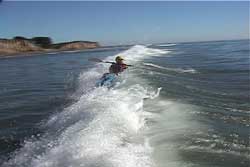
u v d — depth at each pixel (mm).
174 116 8469
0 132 8797
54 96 13633
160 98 10578
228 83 14609
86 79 16531
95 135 6605
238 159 5785
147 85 12906
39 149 7000
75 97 12938
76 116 8531
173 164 5578
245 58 30094
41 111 11070
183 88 12781
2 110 11469
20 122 9758
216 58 31438
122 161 5480
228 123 8008
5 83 19047
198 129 7414
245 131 7367
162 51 49500
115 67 15367
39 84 17812
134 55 34312
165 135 6980
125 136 6785
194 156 5906
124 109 8625
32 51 71375
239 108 9625
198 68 21234
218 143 6543
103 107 8664
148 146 6332
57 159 5875
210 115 8695
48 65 32094
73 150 6023
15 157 6898
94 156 5688
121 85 12859
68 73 22406
